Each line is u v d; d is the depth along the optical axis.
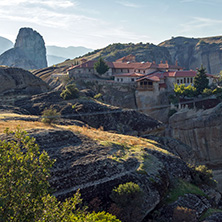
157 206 36.31
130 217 31.08
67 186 32.44
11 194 17.03
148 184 36.59
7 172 17.88
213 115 88.62
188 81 115.44
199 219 36.75
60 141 40.16
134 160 40.72
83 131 49.97
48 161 19.67
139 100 112.50
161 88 112.19
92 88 120.19
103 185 34.06
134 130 77.62
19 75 104.56
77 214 20.45
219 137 87.50
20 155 19.12
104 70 128.75
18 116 59.56
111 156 40.03
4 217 16.38
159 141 75.81
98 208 31.30
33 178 18.22
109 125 76.88
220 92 95.12
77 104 81.44
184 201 39.00
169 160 48.56
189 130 94.69
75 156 37.22
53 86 138.38
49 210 18.53
